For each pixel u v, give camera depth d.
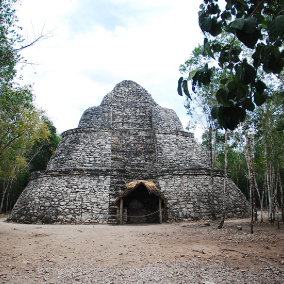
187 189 14.04
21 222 12.95
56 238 8.08
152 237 8.33
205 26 2.13
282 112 10.91
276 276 4.09
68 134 17.44
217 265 4.81
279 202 21.31
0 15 6.87
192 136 18.48
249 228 9.78
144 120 19.39
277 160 11.39
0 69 8.12
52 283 4.00
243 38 1.77
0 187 24.55
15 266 4.92
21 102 12.14
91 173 14.30
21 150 20.00
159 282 3.99
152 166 16.62
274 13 2.29
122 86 21.56
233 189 15.13
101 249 6.47
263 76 9.95
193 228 10.27
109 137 17.08
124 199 13.28
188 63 12.16
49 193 13.51
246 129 11.31
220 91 2.19
